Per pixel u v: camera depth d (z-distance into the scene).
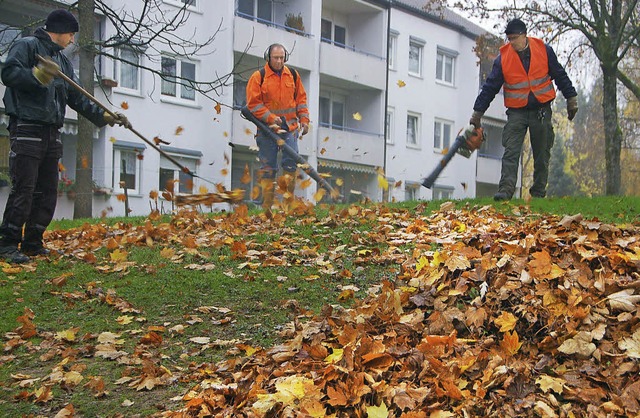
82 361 4.54
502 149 41.78
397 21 34.91
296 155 9.66
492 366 3.68
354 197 30.27
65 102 6.64
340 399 3.49
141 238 7.18
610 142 26.28
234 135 26.25
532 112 9.69
